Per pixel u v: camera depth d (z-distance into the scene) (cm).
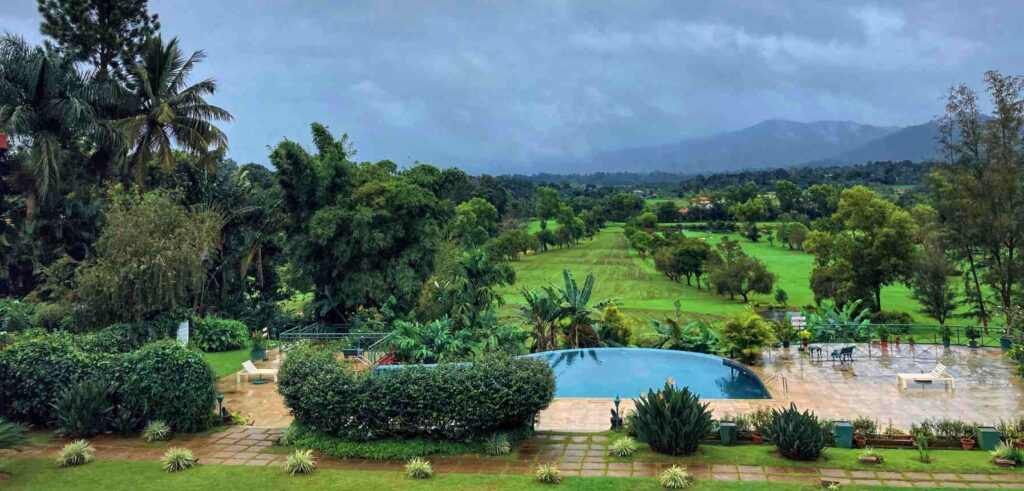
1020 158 3206
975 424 1448
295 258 3067
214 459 1323
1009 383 2064
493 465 1273
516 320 3512
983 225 3291
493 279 2998
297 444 1386
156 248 2205
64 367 1503
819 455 1286
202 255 2502
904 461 1254
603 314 2911
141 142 3141
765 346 2581
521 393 1352
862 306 4491
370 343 2573
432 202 3117
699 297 6341
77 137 3022
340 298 3084
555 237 11338
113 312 2166
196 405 1494
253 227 3444
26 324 2309
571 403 1873
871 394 1955
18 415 1512
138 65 3238
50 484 1181
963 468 1213
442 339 2408
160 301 2205
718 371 2419
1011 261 3316
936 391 1981
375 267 3075
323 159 3123
